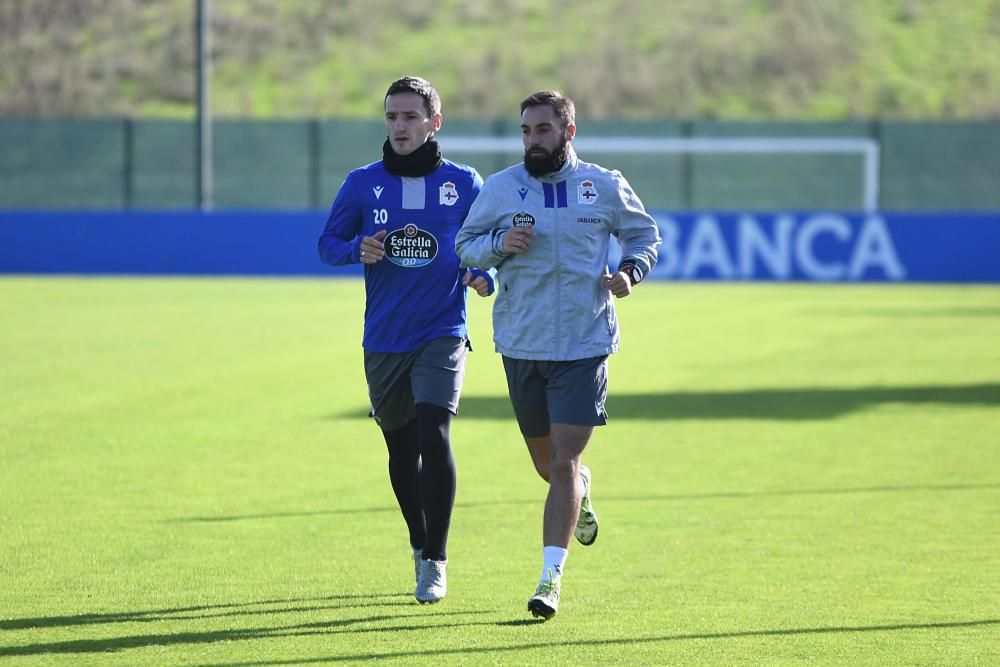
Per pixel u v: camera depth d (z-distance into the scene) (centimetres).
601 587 2414
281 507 3091
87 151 15225
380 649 2030
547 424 2344
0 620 2181
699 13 18338
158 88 17288
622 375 5553
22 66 17600
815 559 2620
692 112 16600
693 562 2600
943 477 3484
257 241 11169
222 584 2420
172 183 14938
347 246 2372
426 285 2397
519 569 2550
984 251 10975
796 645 2053
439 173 2422
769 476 3506
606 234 2291
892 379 5447
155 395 4866
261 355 6088
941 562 2592
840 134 14375
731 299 9400
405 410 2459
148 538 2775
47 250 11175
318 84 17212
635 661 1972
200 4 11281
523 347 2270
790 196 14575
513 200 2262
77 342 6544
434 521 2317
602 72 17100
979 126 14550
